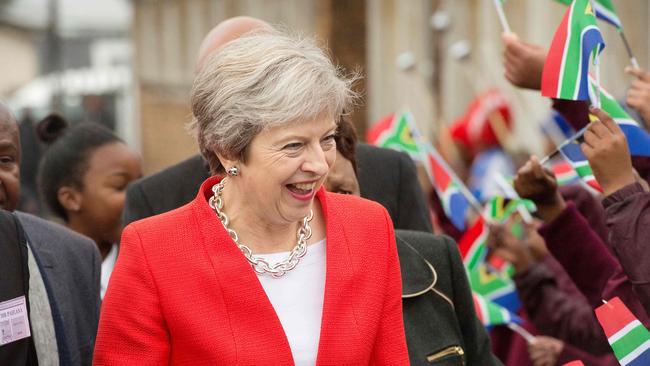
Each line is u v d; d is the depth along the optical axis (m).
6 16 17.47
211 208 2.95
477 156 7.34
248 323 2.87
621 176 3.78
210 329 2.85
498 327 5.00
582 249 4.28
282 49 2.80
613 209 3.72
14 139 3.71
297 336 2.92
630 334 3.70
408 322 3.49
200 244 2.92
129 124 16.80
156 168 14.80
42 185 4.99
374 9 10.98
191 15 14.17
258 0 12.46
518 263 4.91
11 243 3.28
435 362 3.46
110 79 17.14
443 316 3.54
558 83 3.92
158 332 2.88
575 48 3.93
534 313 4.83
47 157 4.98
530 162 4.31
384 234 3.07
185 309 2.86
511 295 5.17
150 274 2.88
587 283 4.29
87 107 16.34
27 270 3.30
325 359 2.88
